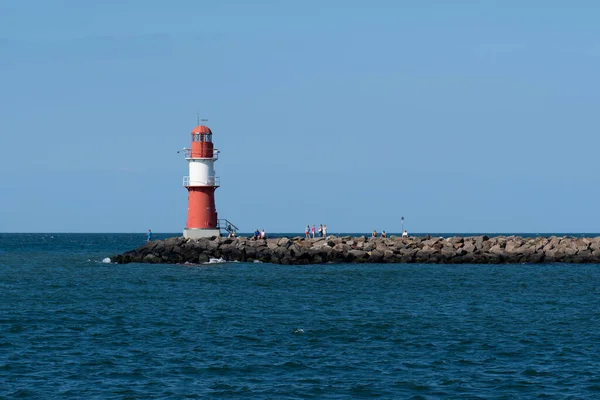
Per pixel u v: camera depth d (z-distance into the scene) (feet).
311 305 334.44
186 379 206.69
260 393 194.90
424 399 190.70
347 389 198.39
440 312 317.01
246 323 286.66
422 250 582.35
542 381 205.87
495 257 578.66
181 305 332.39
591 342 254.27
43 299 352.49
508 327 281.13
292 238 619.26
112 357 229.45
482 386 201.26
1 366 216.95
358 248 588.09
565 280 453.58
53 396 190.60
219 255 577.43
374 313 312.50
